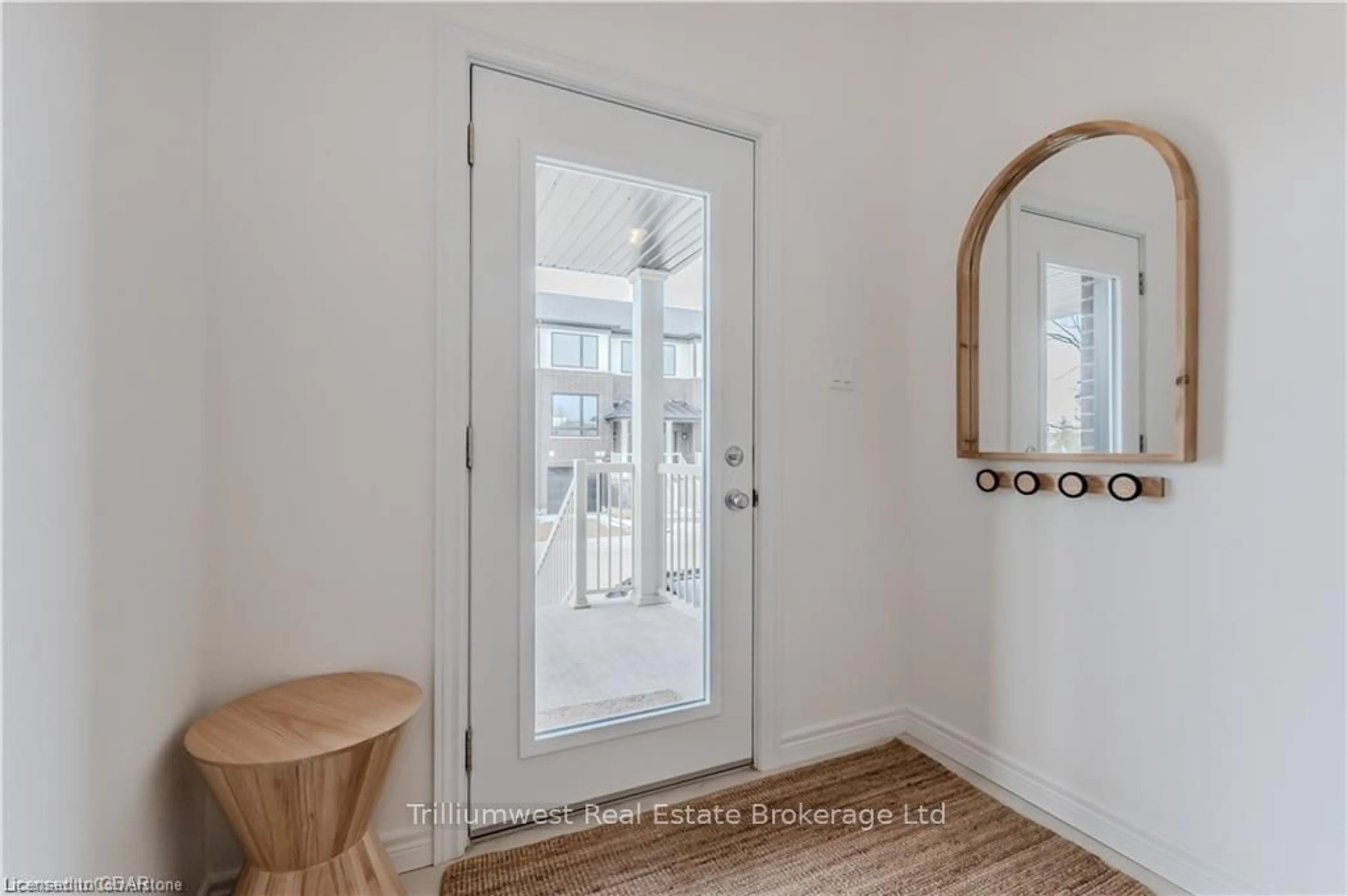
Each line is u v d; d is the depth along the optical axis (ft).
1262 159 3.90
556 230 5.19
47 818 2.39
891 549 6.59
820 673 6.21
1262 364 3.91
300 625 4.20
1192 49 4.26
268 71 4.13
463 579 4.71
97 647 2.76
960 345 5.89
